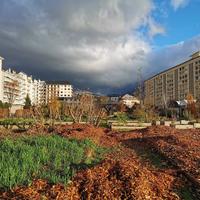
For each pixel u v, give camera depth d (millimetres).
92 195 6754
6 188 6977
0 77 119500
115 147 16422
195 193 7836
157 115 49531
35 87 176750
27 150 10078
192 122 31766
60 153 10844
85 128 21688
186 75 116375
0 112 48656
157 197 7070
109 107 57688
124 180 7410
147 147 16250
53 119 28500
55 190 6727
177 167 10391
